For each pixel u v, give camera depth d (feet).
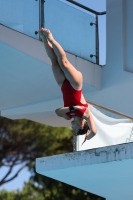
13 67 120.78
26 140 234.38
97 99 127.95
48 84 127.95
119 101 123.54
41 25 118.62
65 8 124.47
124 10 129.08
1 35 110.01
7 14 112.78
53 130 230.27
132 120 107.55
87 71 126.00
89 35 129.08
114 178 101.55
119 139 108.68
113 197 120.06
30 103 140.87
